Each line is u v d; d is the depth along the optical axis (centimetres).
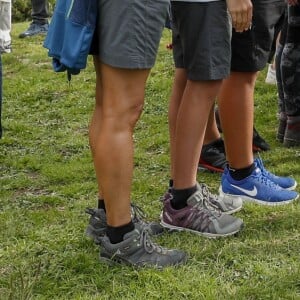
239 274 302
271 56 557
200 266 310
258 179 381
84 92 674
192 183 340
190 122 330
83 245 336
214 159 442
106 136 289
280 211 372
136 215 328
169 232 345
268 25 377
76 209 396
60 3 290
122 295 288
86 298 285
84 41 276
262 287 289
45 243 343
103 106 292
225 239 336
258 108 587
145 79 289
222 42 322
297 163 454
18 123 585
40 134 562
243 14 316
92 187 434
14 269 314
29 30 992
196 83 329
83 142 534
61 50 286
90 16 278
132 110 290
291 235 341
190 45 323
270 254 319
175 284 292
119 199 300
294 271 301
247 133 376
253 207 377
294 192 387
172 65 746
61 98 661
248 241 334
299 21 461
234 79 370
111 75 284
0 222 378
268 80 646
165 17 284
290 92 474
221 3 318
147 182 432
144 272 301
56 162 494
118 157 291
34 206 408
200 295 283
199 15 317
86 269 309
